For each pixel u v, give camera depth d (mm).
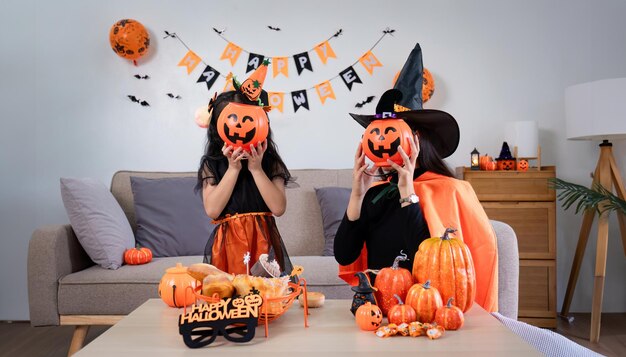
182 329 1019
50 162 3359
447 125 1531
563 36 3402
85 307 2338
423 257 1188
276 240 1779
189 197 2910
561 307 3387
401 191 1384
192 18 3387
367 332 1082
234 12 3400
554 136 3402
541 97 3402
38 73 3359
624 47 3389
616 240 3365
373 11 3408
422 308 1097
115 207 2705
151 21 3379
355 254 1521
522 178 3041
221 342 1028
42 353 2652
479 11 3410
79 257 2582
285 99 3406
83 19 3363
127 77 3375
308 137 3406
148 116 3375
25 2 3352
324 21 3406
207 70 3385
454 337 1035
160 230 2805
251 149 1653
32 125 3354
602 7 3395
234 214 1743
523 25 3410
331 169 3289
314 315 1230
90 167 3371
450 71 3410
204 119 3281
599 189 2924
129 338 1057
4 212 3344
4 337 2936
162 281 1333
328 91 3398
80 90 3361
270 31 3406
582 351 1392
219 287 1151
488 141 3404
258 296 1080
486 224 1513
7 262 3336
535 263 3016
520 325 1459
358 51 3408
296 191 3035
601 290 2762
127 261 2516
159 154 3383
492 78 3410
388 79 3408
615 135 2877
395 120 1402
